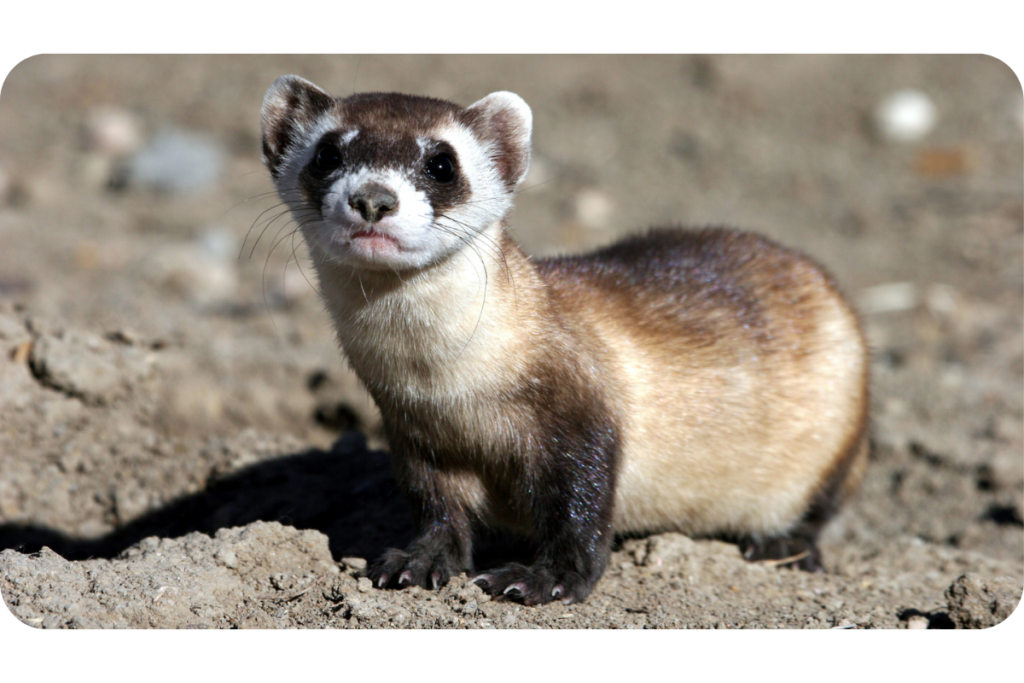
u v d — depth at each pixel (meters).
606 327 9.34
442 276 8.11
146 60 28.86
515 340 8.45
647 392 9.39
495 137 9.05
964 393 14.52
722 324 10.06
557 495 8.72
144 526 10.84
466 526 9.14
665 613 8.39
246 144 24.48
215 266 18.31
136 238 19.98
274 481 11.18
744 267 10.79
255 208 21.77
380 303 8.22
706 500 10.14
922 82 27.09
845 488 11.23
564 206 22.12
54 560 8.02
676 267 10.46
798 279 10.95
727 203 22.31
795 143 25.14
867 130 25.48
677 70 28.45
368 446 12.65
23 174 22.59
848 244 20.30
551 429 8.67
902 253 19.86
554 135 25.39
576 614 8.28
